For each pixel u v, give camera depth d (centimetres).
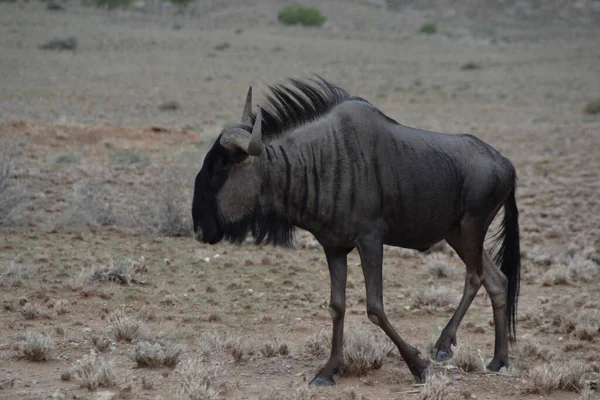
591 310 3541
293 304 3572
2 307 3228
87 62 17700
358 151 2484
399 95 16012
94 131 8131
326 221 2486
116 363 2650
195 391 2267
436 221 2625
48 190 5603
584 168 8388
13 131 7738
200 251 4391
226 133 2402
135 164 6881
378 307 2469
